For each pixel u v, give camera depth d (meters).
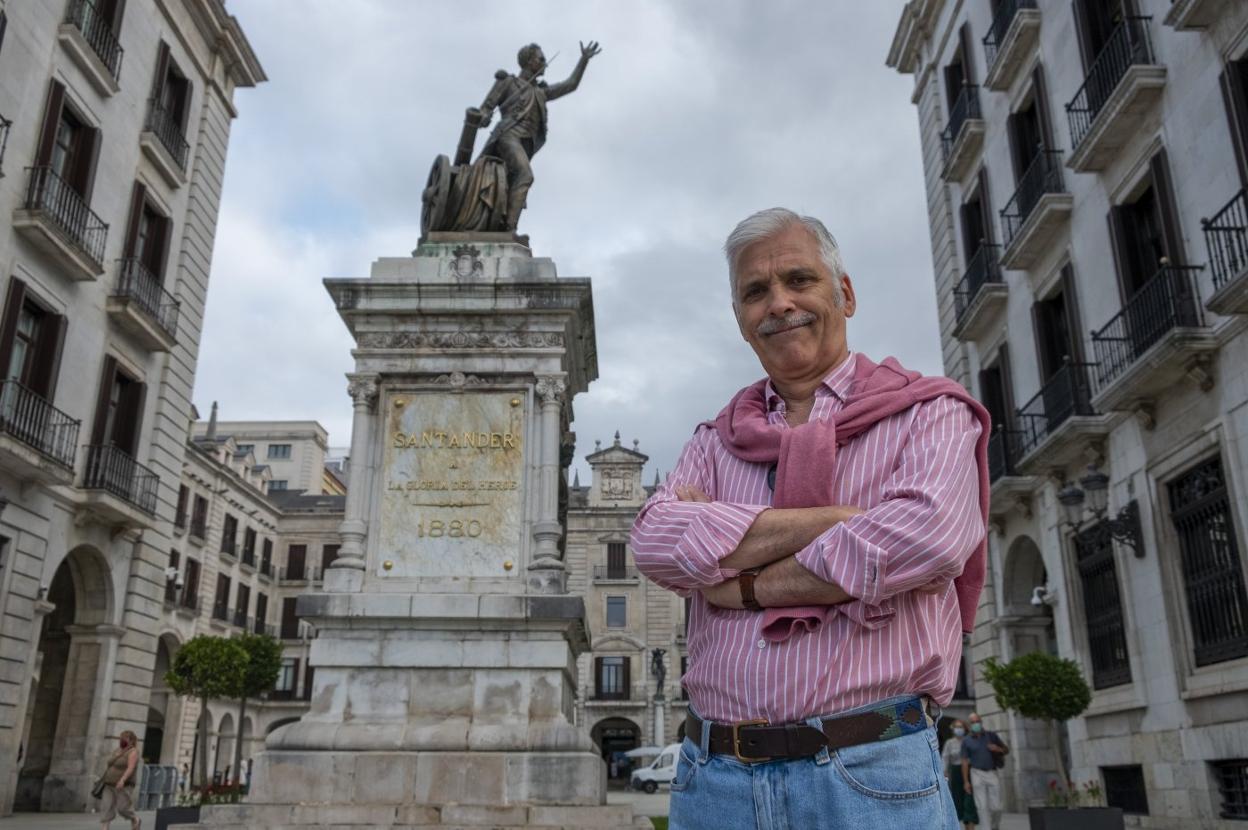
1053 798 12.07
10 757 15.54
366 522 8.07
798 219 2.09
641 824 6.73
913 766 1.59
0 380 15.31
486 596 7.61
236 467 43.06
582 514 47.94
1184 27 11.06
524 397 8.37
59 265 16.94
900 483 1.63
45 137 16.50
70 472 16.52
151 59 20.34
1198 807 10.91
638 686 45.41
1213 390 10.88
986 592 17.66
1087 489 11.70
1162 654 11.78
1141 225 13.17
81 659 18.50
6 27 15.66
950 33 20.16
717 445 2.07
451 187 9.64
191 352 21.81
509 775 7.04
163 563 20.59
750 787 1.61
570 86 10.53
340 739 7.21
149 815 16.56
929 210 21.62
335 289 8.61
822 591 1.62
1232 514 10.45
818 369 2.02
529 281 8.56
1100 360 13.66
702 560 1.70
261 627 43.62
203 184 22.38
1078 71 14.31
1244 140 10.40
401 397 8.41
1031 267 16.08
